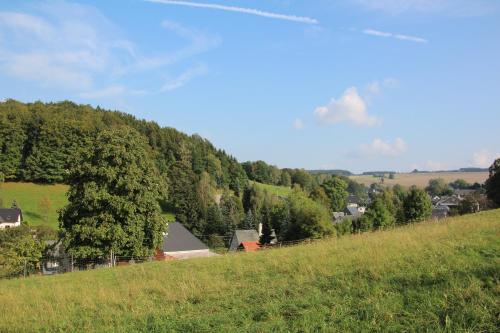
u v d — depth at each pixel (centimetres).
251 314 1116
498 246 1562
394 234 2284
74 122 10556
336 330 915
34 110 11125
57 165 10288
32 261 4700
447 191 18325
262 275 1659
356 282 1291
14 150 10131
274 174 17362
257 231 10094
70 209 3941
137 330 1101
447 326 852
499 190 7094
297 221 6900
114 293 1616
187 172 11656
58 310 1454
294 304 1140
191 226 10088
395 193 13525
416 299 1042
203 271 1984
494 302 939
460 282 1102
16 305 1573
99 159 3947
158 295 1545
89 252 3812
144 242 4062
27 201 9450
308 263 1719
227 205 11038
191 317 1166
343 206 14012
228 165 14225
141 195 3956
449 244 1669
